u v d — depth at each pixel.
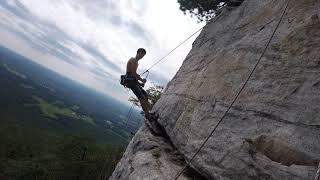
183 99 4.31
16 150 40.75
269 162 2.36
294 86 2.59
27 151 41.22
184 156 3.38
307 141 2.25
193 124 3.56
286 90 2.62
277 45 3.01
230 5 5.13
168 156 3.73
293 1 3.23
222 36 4.57
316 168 2.10
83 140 24.47
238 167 2.54
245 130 2.73
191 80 4.51
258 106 2.77
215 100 3.41
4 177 27.53
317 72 2.49
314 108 2.34
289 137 2.36
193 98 4.00
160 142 4.32
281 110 2.56
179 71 5.57
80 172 21.48
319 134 2.21
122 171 4.51
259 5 4.02
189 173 3.21
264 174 2.34
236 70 3.40
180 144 3.66
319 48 2.59
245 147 2.60
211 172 2.76
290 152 2.30
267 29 3.37
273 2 3.66
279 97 2.64
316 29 2.73
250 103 2.88
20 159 34.72
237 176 2.51
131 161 4.27
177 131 3.93
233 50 3.73
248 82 3.07
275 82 2.78
